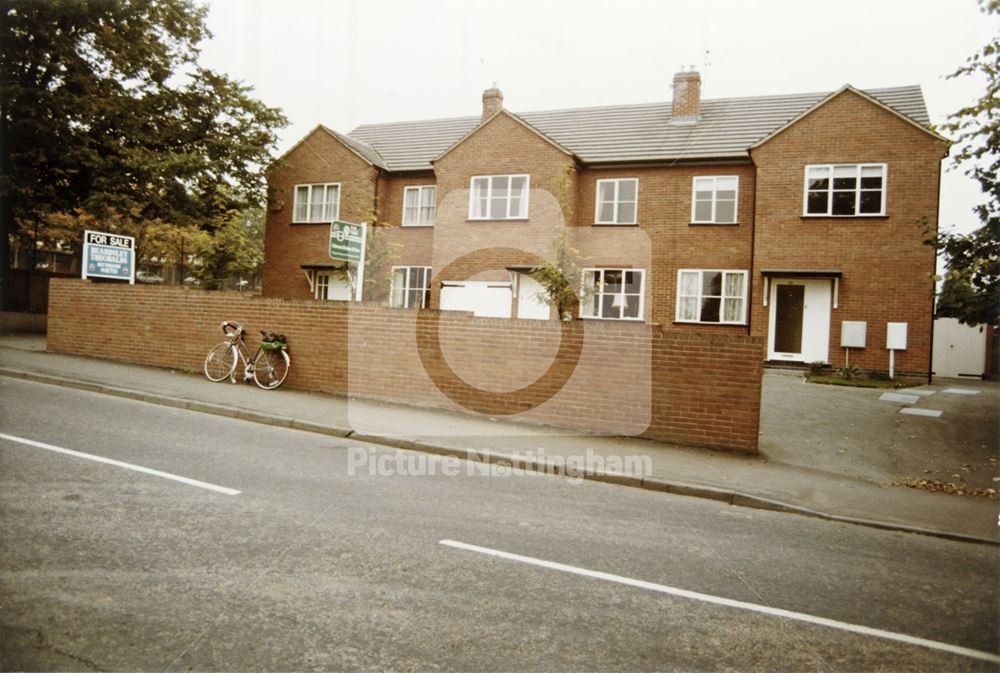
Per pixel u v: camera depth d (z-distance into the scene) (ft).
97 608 11.20
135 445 22.77
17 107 59.98
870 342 56.65
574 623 12.07
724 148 64.90
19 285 71.92
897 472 27.32
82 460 20.22
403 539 15.81
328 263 72.23
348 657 10.23
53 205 67.82
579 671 10.36
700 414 30.09
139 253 104.37
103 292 43.24
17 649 9.77
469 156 67.00
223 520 16.03
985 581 15.88
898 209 56.44
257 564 13.57
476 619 11.89
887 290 56.49
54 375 34.94
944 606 14.10
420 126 84.89
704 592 14.02
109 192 64.64
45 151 63.87
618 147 68.80
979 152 30.07
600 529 18.02
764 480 24.77
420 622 11.60
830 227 58.23
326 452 24.75
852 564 16.62
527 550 15.78
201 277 79.92
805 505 22.08
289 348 37.93
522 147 65.46
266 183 75.15
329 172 73.97
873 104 57.36
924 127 55.72
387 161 76.95
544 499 20.86
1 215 67.05
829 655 11.51
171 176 66.44
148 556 13.52
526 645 11.07
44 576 12.25
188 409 31.01
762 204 60.18
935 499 23.68
